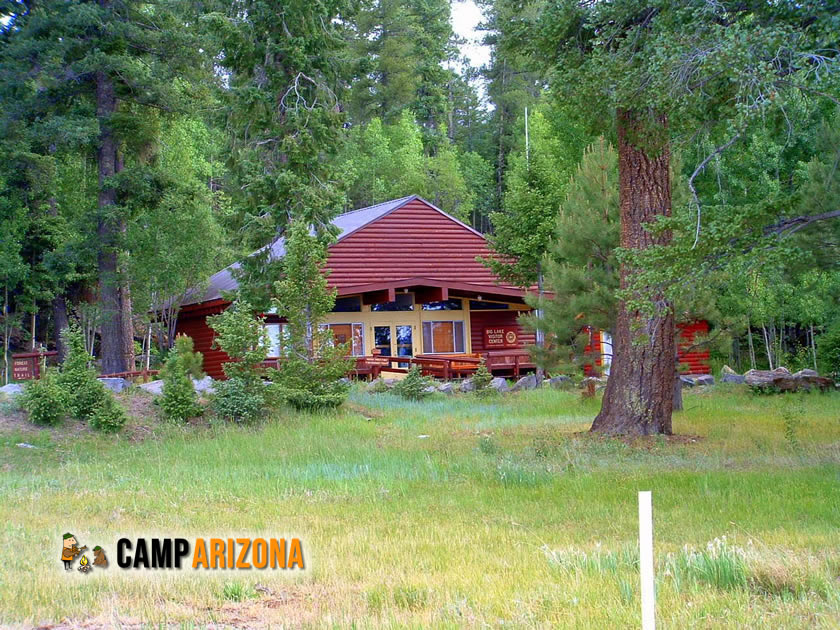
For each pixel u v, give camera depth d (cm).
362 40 6034
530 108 6191
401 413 2161
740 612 607
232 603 653
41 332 4162
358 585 697
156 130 3152
